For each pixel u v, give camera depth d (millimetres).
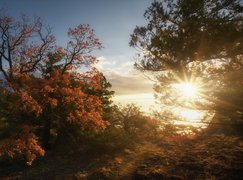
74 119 20484
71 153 21828
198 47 11344
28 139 17078
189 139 23828
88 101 20578
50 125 23062
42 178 17328
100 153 21672
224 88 11562
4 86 18844
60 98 20500
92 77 21312
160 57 12617
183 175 15164
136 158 19891
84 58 20922
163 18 12844
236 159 15852
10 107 19766
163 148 21984
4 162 20297
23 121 21047
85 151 21938
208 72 11906
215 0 11477
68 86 20844
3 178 17828
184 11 11766
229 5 11586
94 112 20672
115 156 20594
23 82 19203
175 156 18953
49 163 20109
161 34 12477
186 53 11516
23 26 20578
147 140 25828
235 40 10914
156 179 15258
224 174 14180
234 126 11414
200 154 18250
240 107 10734
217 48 11164
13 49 20141
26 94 17812
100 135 23109
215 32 11297
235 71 11484
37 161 20719
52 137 24891
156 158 19109
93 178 16703
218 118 12039
